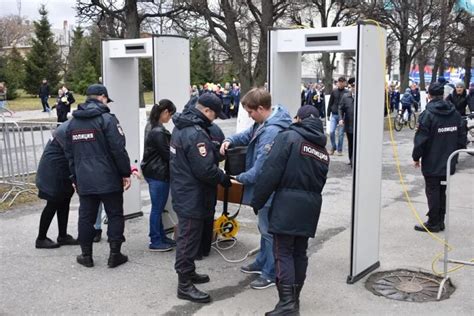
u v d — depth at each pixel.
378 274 5.27
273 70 5.41
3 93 30.62
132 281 5.11
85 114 5.22
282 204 4.08
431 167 6.57
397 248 6.05
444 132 6.50
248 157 4.93
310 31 5.11
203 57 48.50
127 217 7.34
